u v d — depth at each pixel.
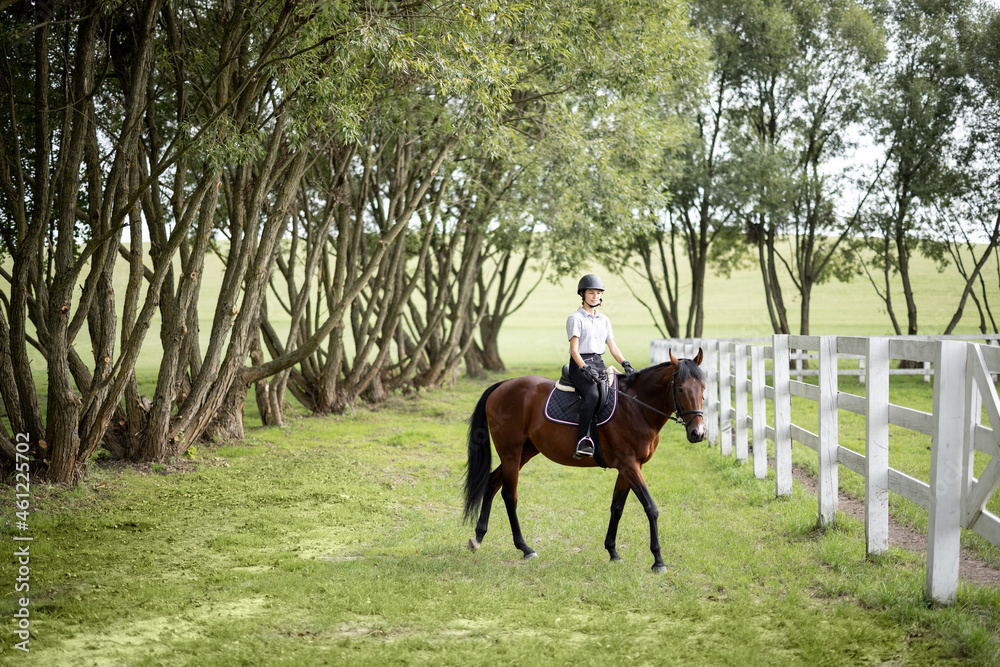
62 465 9.16
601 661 4.06
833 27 26.22
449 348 23.94
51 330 9.00
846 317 56.44
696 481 9.71
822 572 5.59
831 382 6.72
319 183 16.47
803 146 28.44
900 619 4.52
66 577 6.01
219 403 12.11
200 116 12.20
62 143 9.64
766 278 29.17
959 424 4.62
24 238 8.90
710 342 12.96
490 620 4.86
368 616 4.95
